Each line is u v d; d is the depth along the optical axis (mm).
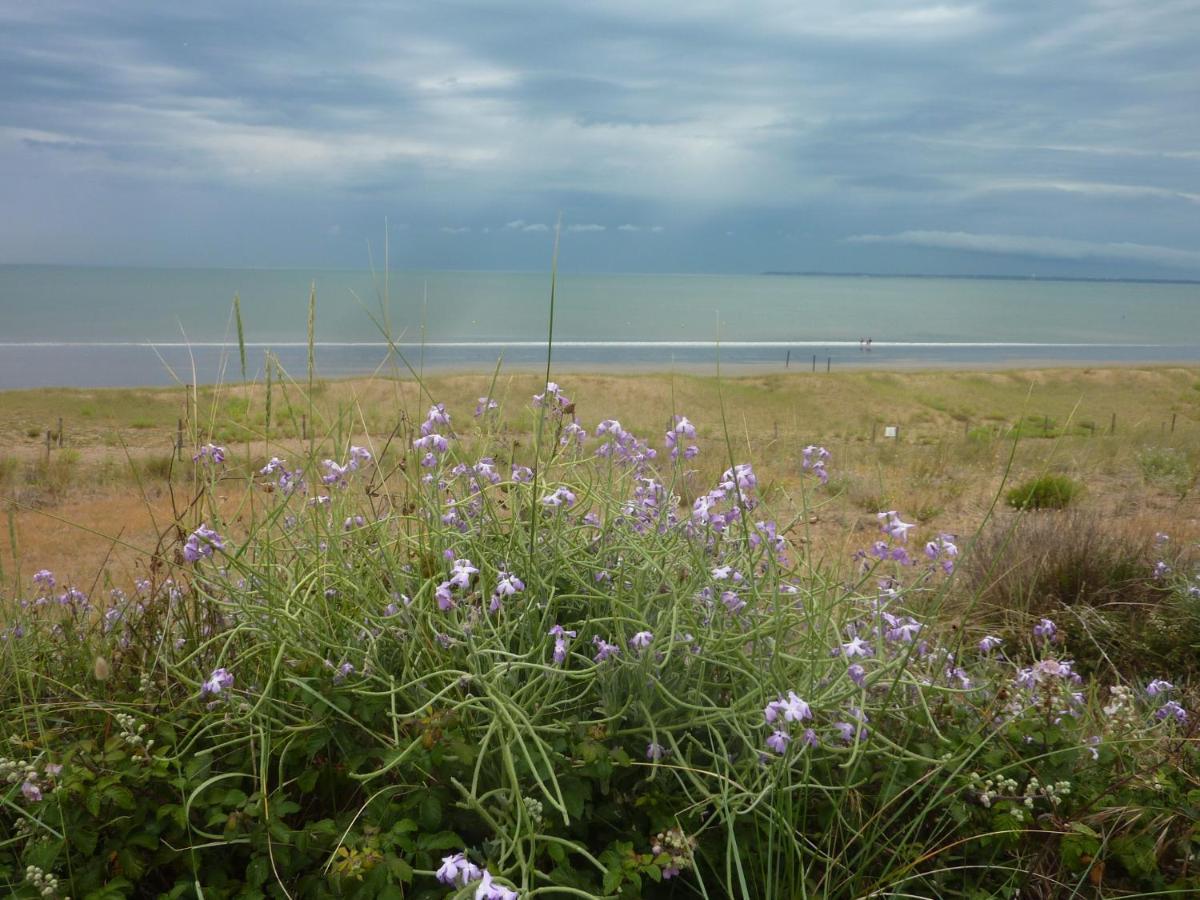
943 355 102375
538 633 2500
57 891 1926
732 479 2654
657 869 1966
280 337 99500
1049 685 2777
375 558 2918
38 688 2688
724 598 2570
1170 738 2773
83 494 14227
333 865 1924
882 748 2484
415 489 2896
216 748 2283
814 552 3799
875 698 2719
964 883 2254
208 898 1975
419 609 2486
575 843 2084
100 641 3080
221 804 2135
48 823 2080
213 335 110812
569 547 2957
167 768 2229
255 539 2889
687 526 2883
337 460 3086
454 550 2844
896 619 2717
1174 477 11992
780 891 2148
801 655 2545
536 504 2732
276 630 2531
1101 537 6258
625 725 2455
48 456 17359
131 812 2131
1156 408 41531
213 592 2930
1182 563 5961
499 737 2086
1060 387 52000
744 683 2576
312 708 2355
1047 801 2459
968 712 2711
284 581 2900
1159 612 4992
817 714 2410
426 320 3529
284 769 2348
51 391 39000
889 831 2352
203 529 2600
